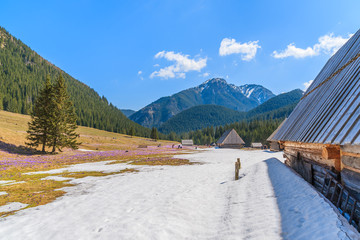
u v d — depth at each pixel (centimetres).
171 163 3030
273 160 2339
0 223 781
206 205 988
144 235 641
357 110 594
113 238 625
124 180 1684
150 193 1215
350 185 586
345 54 1218
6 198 1173
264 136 12444
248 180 1460
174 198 1082
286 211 710
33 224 764
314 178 983
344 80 888
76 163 3138
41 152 4166
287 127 1431
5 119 8706
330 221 527
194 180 1652
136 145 9194
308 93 1580
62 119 4331
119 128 18538
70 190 1380
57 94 4347
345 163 627
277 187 1069
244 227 675
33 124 4153
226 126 19638
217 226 725
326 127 736
